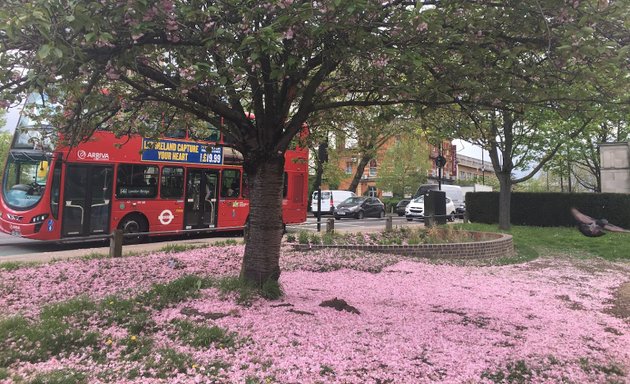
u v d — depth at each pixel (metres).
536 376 3.94
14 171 12.35
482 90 5.28
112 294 5.98
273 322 4.92
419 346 4.46
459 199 37.25
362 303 6.32
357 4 3.79
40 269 7.91
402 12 4.38
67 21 3.20
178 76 4.83
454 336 4.88
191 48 4.55
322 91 6.19
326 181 41.00
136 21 3.77
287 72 4.92
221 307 5.40
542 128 16.62
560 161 25.67
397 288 7.53
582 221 9.22
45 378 3.32
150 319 4.83
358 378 3.65
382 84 5.24
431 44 4.79
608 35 4.41
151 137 8.17
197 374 3.54
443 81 5.27
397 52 4.54
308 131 8.98
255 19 4.41
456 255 11.37
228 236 16.98
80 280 7.22
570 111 5.59
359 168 33.81
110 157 13.12
